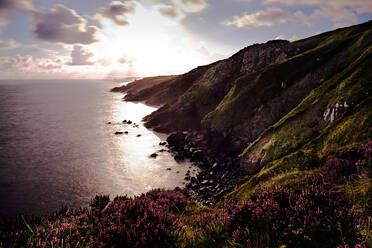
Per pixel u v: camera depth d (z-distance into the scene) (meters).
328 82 35.88
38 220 5.19
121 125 81.81
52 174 38.47
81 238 4.29
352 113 20.25
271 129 35.16
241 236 4.36
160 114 82.81
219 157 47.72
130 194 31.88
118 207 6.13
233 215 5.50
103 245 4.19
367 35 51.19
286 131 31.69
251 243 4.04
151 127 79.50
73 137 63.75
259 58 89.81
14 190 32.53
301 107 35.03
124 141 61.22
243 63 93.69
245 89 63.19
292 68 60.59
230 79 88.75
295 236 4.12
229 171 39.16
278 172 17.67
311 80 52.62
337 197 5.48
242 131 52.50
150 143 60.06
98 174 38.72
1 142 57.38
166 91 138.88
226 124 56.09
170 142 59.38
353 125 18.06
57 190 32.75
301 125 30.56
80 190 32.88
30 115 99.94
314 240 3.90
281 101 52.19
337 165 8.46
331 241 3.85
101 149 53.31
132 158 47.62
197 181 36.34
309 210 4.71
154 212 5.82
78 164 43.34
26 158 46.12
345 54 52.91
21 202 29.31
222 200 18.34
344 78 31.62
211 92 84.88
